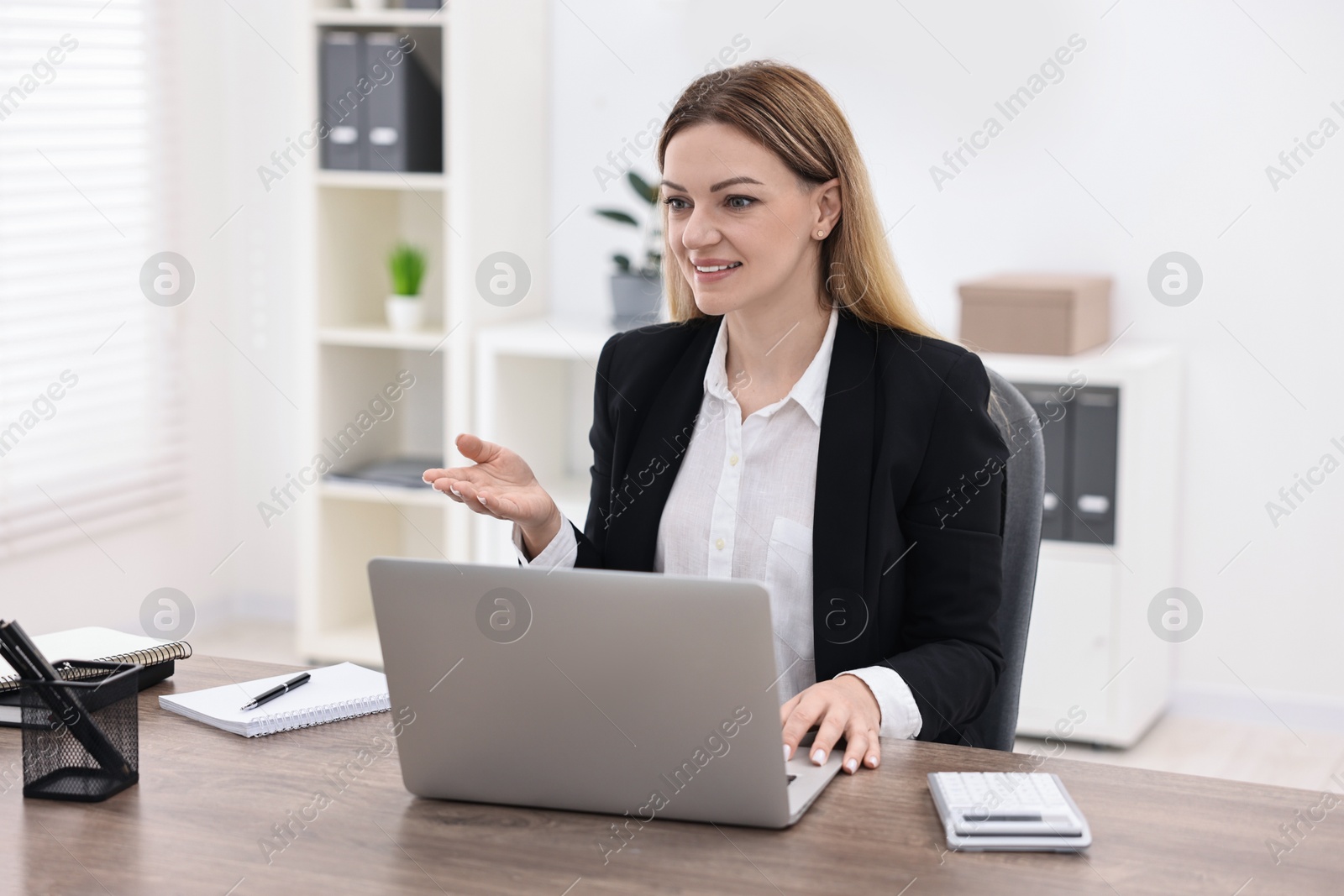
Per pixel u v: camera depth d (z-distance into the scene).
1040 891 1.02
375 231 3.72
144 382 3.61
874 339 1.64
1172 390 3.07
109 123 3.46
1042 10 3.17
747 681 1.09
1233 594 3.20
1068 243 3.23
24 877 1.05
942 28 3.25
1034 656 3.01
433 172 3.52
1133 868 1.05
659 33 3.50
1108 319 3.18
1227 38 3.04
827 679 1.56
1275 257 3.07
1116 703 2.95
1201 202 3.11
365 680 1.50
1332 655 3.14
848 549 1.56
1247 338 3.11
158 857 1.08
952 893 1.01
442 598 1.13
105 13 3.41
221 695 1.44
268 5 3.73
